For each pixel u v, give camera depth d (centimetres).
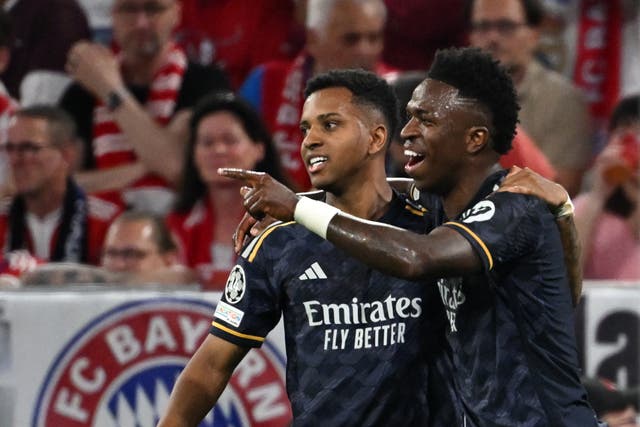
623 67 2308
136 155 2122
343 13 2036
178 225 1948
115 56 2255
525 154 1825
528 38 2119
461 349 1122
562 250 1098
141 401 1473
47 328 1462
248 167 1955
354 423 1202
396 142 1611
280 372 1475
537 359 1088
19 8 2222
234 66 2308
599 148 2244
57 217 2047
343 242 1020
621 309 1530
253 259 1206
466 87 1092
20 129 2027
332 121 1181
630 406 1476
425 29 2206
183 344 1474
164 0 2148
